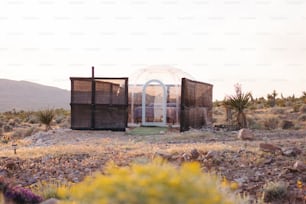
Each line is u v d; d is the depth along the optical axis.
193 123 26.61
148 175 3.05
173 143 18.17
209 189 3.06
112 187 2.86
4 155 14.49
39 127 34.56
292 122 29.53
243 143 15.92
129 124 26.30
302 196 9.23
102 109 24.59
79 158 13.68
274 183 9.71
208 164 11.82
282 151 12.84
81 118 24.77
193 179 3.07
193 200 2.81
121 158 13.09
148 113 26.42
